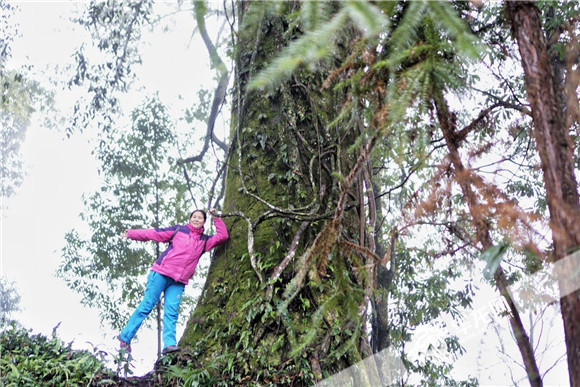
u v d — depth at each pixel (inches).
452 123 75.4
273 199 306.5
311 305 273.3
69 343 293.0
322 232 77.0
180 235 307.3
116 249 627.2
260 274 286.0
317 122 299.3
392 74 60.0
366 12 43.3
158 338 566.6
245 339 277.1
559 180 61.2
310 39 44.5
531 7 66.4
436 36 58.1
